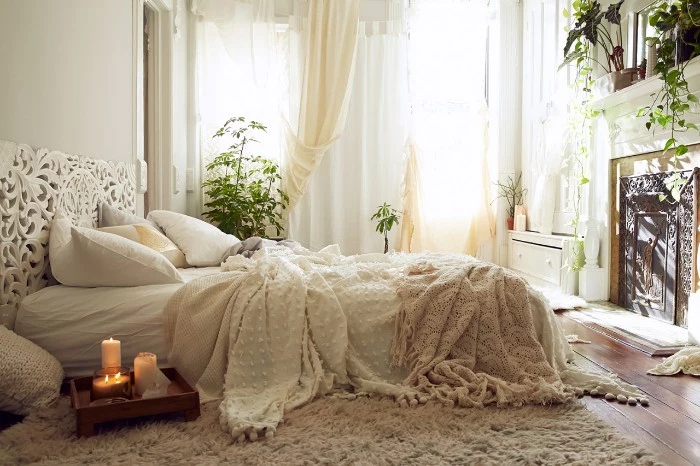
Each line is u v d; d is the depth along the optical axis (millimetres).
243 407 1958
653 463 1601
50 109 2547
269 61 5383
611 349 3008
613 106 4168
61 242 2496
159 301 2311
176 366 2248
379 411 2008
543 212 4945
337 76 5438
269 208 5266
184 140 5195
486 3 5660
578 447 1715
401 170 5664
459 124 5742
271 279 2369
